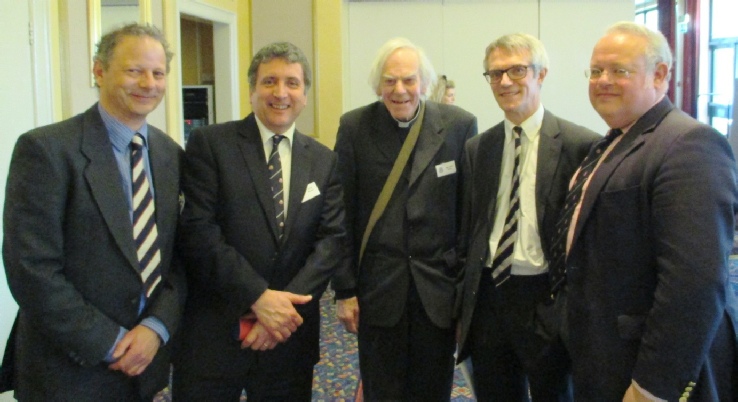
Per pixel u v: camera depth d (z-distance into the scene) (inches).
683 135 56.9
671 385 54.1
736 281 169.6
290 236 73.7
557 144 74.9
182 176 73.5
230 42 203.0
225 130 75.1
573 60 225.5
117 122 64.3
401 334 84.0
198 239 70.4
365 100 227.6
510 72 74.8
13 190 58.2
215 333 72.9
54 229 58.4
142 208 65.0
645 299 59.6
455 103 228.1
